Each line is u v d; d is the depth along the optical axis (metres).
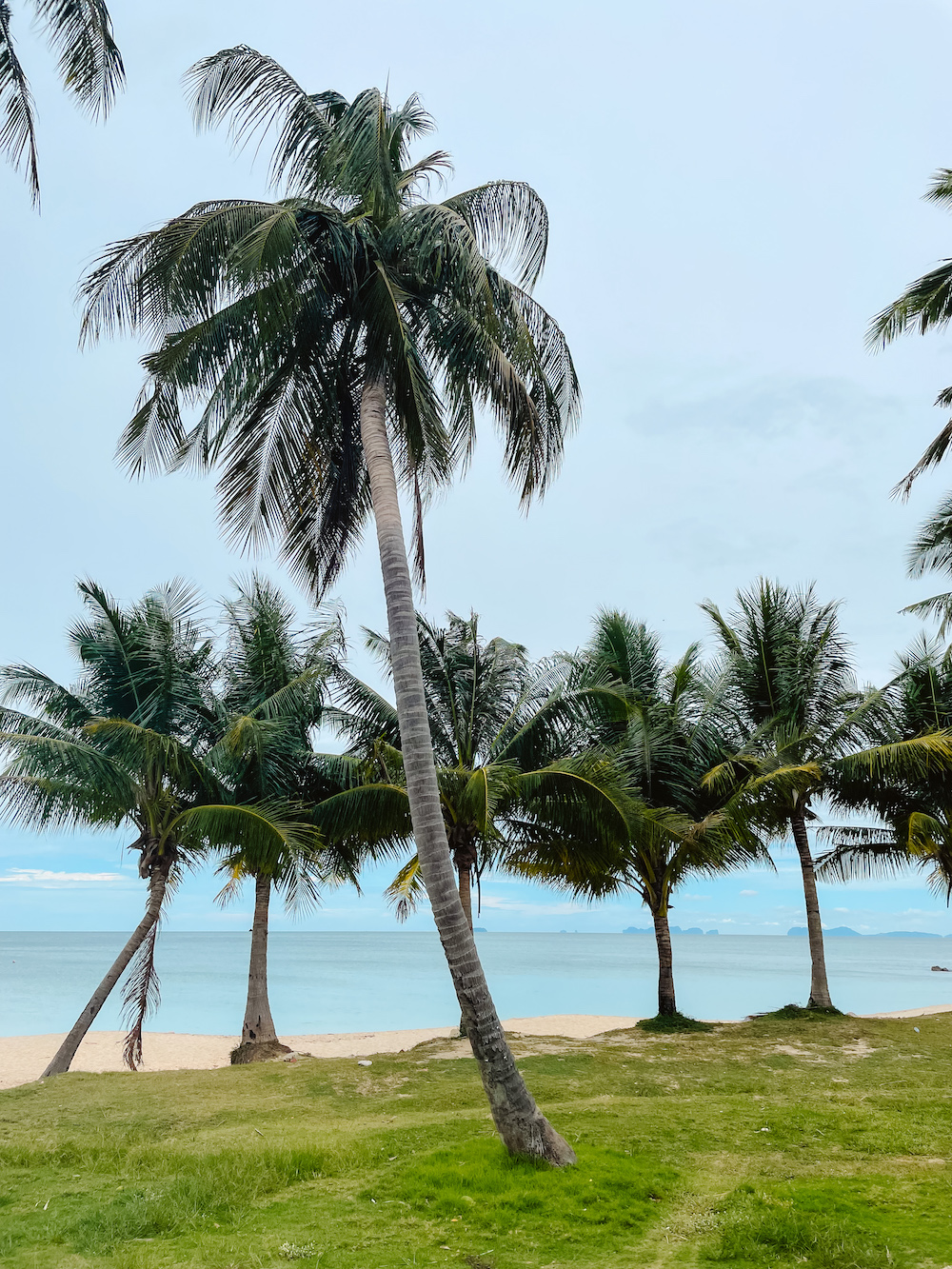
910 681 22.69
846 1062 15.05
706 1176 7.93
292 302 10.24
